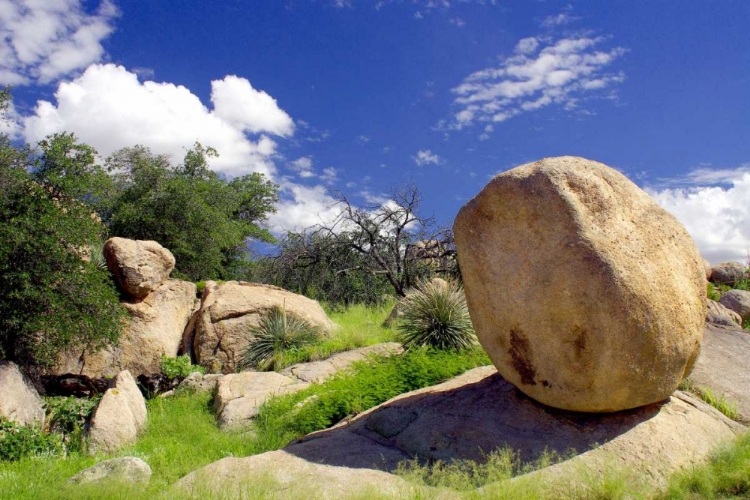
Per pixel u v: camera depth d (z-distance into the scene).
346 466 5.75
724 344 8.95
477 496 4.72
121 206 22.41
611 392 5.68
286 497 5.03
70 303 10.64
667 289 5.75
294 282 22.16
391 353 10.30
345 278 21.45
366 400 8.05
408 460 5.88
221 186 26.69
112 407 8.72
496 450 5.78
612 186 6.26
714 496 4.95
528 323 5.92
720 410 6.97
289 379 10.54
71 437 8.83
